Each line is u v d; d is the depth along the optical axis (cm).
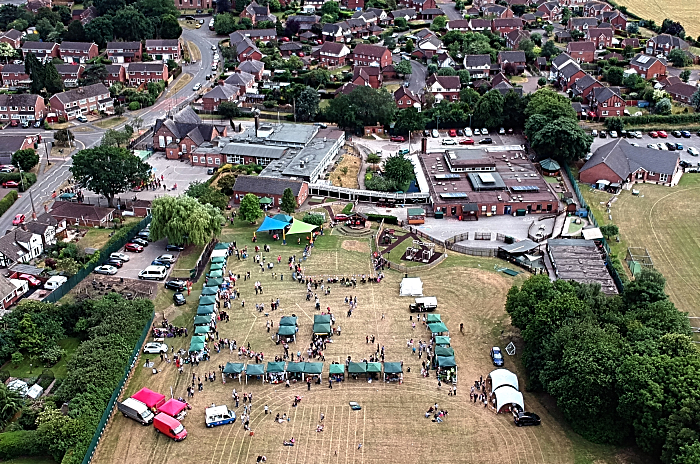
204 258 19025
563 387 13038
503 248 19100
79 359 14062
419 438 12962
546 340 14150
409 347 15438
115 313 15538
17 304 16400
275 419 13425
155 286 17562
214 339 15650
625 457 12481
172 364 14912
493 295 17350
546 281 15388
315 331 15575
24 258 18625
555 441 12888
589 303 15038
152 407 13362
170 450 12694
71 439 12275
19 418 13188
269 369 14425
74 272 17625
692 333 14638
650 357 12700
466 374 14600
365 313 16612
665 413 11944
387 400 13912
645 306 14888
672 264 18738
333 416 13488
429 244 19838
